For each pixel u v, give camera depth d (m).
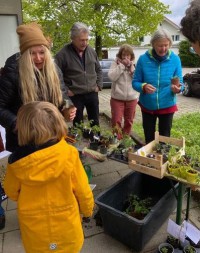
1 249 2.37
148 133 3.46
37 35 2.07
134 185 2.83
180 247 2.23
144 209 2.43
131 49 3.99
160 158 2.09
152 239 2.42
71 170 1.58
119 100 4.12
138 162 2.22
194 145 2.49
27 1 13.88
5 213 2.81
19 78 2.12
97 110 4.05
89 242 2.42
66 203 1.66
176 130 4.75
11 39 5.54
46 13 12.97
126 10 12.44
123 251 2.31
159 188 2.87
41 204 1.62
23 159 1.49
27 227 1.66
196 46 1.29
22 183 1.61
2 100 2.18
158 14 13.14
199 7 1.20
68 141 2.85
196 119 5.88
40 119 1.49
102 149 2.76
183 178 2.08
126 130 4.38
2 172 3.33
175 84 3.00
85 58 3.69
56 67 2.51
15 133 2.14
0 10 5.16
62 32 12.99
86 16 12.27
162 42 2.93
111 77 4.02
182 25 1.29
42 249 1.70
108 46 14.58
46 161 1.49
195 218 2.67
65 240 1.71
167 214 2.56
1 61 5.59
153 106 3.25
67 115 2.29
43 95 2.20
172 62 3.13
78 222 1.76
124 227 2.22
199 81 8.47
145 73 3.18
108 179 3.45
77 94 3.75
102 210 2.31
